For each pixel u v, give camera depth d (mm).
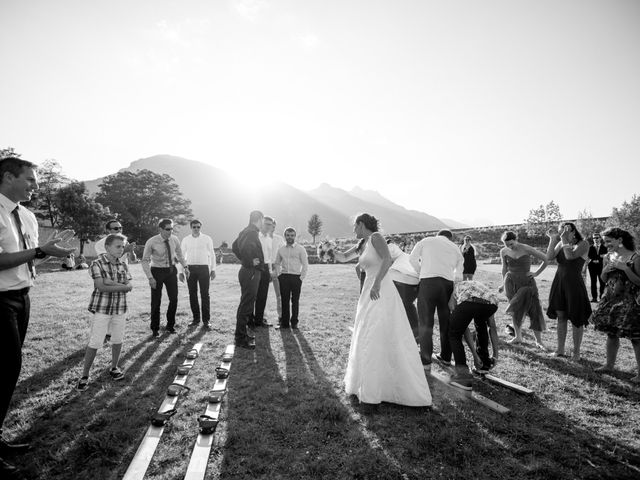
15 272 3174
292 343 6684
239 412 3922
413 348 4160
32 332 7137
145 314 9062
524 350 6242
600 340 6926
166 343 6508
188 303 11031
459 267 5559
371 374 4047
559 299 5805
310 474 2896
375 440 3379
